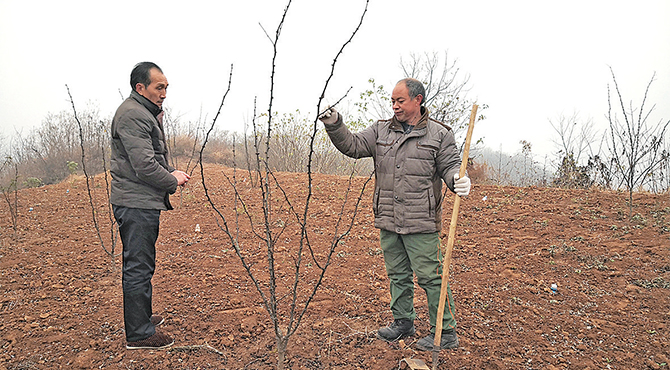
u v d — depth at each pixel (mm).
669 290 3623
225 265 4434
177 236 5363
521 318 3348
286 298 3678
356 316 3398
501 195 6902
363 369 2697
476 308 3527
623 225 5215
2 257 4621
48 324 3213
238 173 9250
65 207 6926
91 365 2711
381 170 2865
